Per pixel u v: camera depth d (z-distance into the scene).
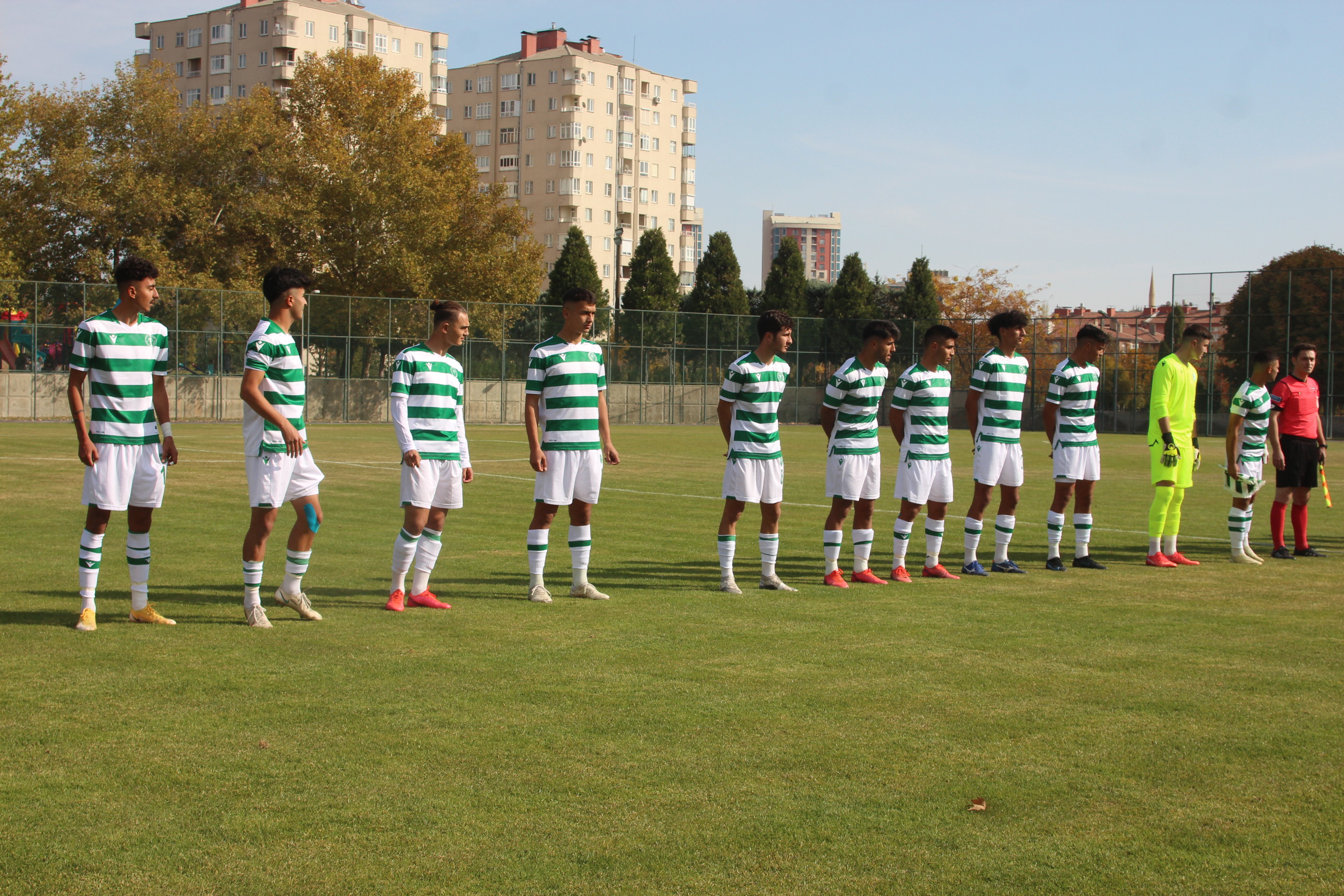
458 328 7.18
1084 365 9.29
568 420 7.43
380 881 3.15
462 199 45.84
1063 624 6.93
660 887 3.14
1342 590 8.36
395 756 4.19
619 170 91.75
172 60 84.06
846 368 8.31
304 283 6.63
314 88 43.97
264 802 3.72
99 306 33.31
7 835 3.43
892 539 11.27
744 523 12.16
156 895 3.06
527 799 3.79
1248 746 4.48
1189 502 15.48
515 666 5.61
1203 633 6.66
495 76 90.75
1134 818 3.71
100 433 6.23
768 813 3.70
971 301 65.94
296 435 6.46
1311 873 3.30
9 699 4.84
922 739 4.51
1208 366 37.69
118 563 8.59
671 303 55.88
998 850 3.43
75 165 39.16
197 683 5.16
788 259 55.56
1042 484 17.83
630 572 8.78
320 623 6.65
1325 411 35.34
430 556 7.25
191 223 41.44
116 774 3.95
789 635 6.48
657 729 4.58
